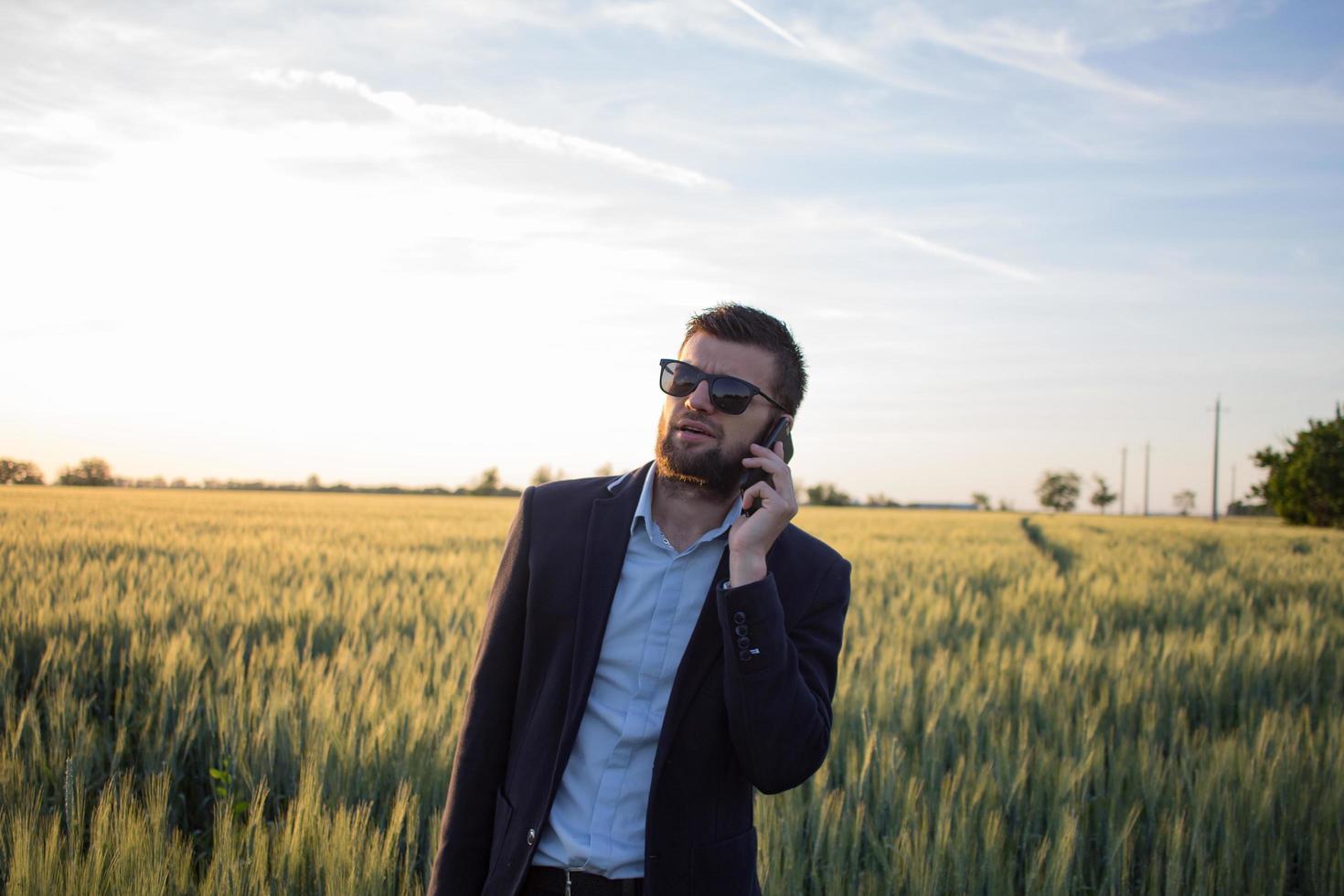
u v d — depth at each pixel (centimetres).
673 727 183
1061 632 987
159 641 616
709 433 189
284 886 304
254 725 464
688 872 179
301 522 2353
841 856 369
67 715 467
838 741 506
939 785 453
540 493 210
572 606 193
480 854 195
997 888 361
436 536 2009
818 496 9019
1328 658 799
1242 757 466
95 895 276
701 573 192
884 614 999
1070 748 504
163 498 4116
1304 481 4975
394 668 586
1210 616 1095
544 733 189
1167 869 368
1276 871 380
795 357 200
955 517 5488
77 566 974
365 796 414
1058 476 11019
